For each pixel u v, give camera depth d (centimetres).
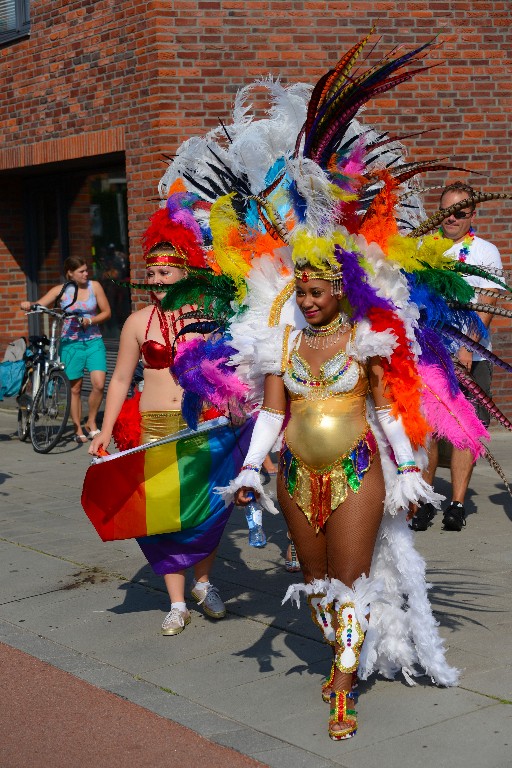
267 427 429
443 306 432
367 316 409
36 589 613
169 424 526
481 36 1053
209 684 463
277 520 745
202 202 529
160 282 529
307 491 416
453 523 691
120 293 1255
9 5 1251
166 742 408
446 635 503
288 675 470
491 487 825
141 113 1038
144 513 518
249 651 502
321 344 414
